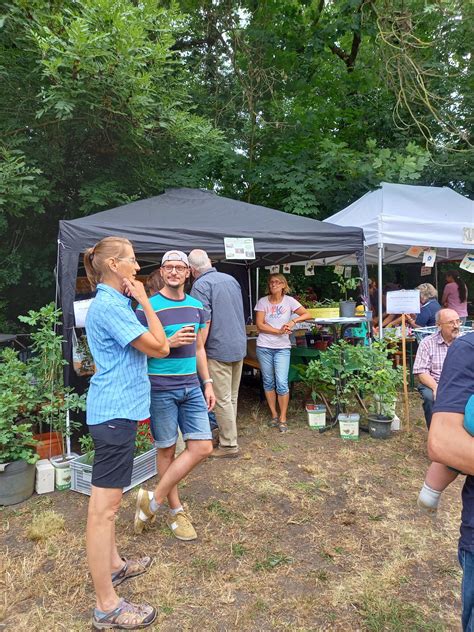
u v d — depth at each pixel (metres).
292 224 5.06
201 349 3.10
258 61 9.34
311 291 9.95
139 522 2.86
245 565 2.62
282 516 3.16
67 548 2.77
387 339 5.47
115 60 5.55
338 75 10.55
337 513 3.20
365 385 4.71
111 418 2.03
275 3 9.40
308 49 9.27
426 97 8.73
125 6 5.71
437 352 4.23
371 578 2.50
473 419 1.21
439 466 1.60
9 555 2.71
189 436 2.75
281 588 2.43
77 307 3.79
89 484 3.41
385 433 4.64
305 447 4.43
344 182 8.95
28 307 7.21
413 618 2.21
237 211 5.34
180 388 2.69
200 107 9.65
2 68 5.73
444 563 2.64
